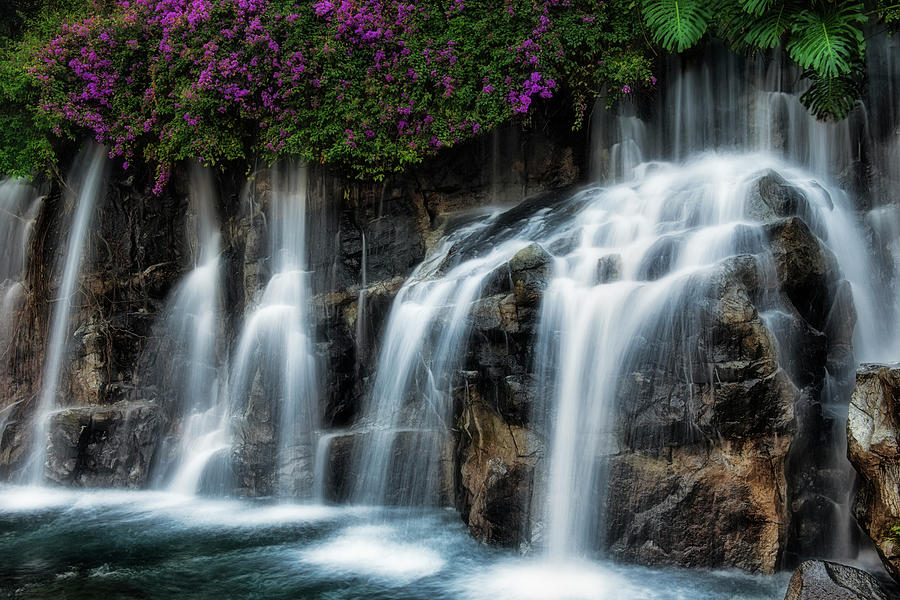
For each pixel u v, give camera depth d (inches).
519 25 408.2
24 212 522.3
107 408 440.1
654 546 260.1
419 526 316.5
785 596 215.5
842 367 289.6
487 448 298.7
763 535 252.1
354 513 346.6
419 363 346.3
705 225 315.6
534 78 401.1
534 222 382.9
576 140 439.2
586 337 281.0
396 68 414.0
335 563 277.0
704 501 255.6
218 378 446.6
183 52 436.5
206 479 402.3
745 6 343.6
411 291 365.7
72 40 474.9
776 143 422.6
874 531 223.3
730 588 241.3
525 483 279.1
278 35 429.7
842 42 328.8
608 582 248.4
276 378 392.8
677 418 260.5
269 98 423.5
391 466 349.4
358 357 409.7
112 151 466.6
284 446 381.7
